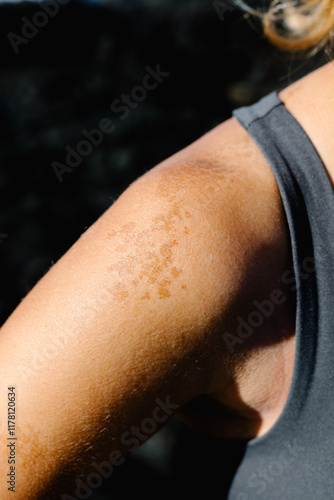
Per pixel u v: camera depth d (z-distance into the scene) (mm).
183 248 573
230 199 587
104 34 6332
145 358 578
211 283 577
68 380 571
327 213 595
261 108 628
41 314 578
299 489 633
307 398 611
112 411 584
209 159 609
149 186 590
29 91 5547
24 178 4078
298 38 736
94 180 4117
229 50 5699
